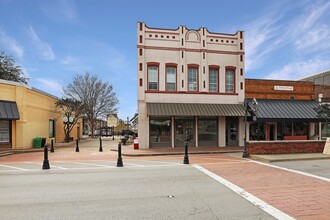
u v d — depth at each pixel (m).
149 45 22.08
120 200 6.89
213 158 16.09
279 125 24.38
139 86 21.66
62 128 34.03
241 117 23.47
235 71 23.52
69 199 7.00
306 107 23.45
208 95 22.69
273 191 7.80
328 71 29.66
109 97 50.22
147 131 21.67
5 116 20.03
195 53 22.78
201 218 5.56
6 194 7.53
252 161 14.65
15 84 21.27
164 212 5.94
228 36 23.52
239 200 6.87
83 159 15.79
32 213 5.91
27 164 13.71
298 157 15.03
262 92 23.77
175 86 22.41
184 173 10.82
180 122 22.44
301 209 6.12
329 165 13.07
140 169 11.91
